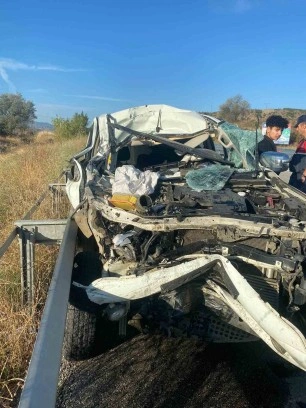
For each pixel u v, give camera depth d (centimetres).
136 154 572
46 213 683
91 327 349
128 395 323
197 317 338
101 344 394
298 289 316
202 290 324
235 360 375
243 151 546
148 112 624
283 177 726
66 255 319
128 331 415
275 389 336
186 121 621
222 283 312
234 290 295
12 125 5588
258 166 515
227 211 354
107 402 314
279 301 332
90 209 380
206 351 387
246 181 443
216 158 539
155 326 352
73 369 357
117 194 373
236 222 332
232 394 327
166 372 353
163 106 632
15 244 519
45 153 1684
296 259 314
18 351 347
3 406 304
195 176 447
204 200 377
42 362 192
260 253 321
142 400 317
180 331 341
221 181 433
